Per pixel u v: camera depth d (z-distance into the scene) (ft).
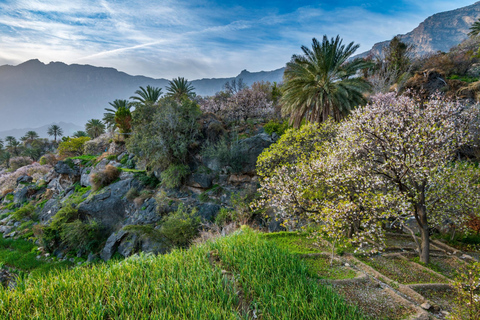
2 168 250.98
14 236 86.53
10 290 14.67
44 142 299.17
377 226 25.13
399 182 25.94
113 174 86.74
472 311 15.10
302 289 16.52
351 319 14.28
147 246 57.36
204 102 130.31
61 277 16.31
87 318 12.37
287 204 30.48
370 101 60.85
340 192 28.27
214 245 24.12
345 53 59.77
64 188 105.91
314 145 41.37
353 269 23.54
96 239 71.00
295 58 62.90
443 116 25.76
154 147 76.79
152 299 14.24
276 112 111.86
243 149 72.74
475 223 34.32
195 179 74.43
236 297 15.66
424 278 23.09
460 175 30.09
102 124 214.69
